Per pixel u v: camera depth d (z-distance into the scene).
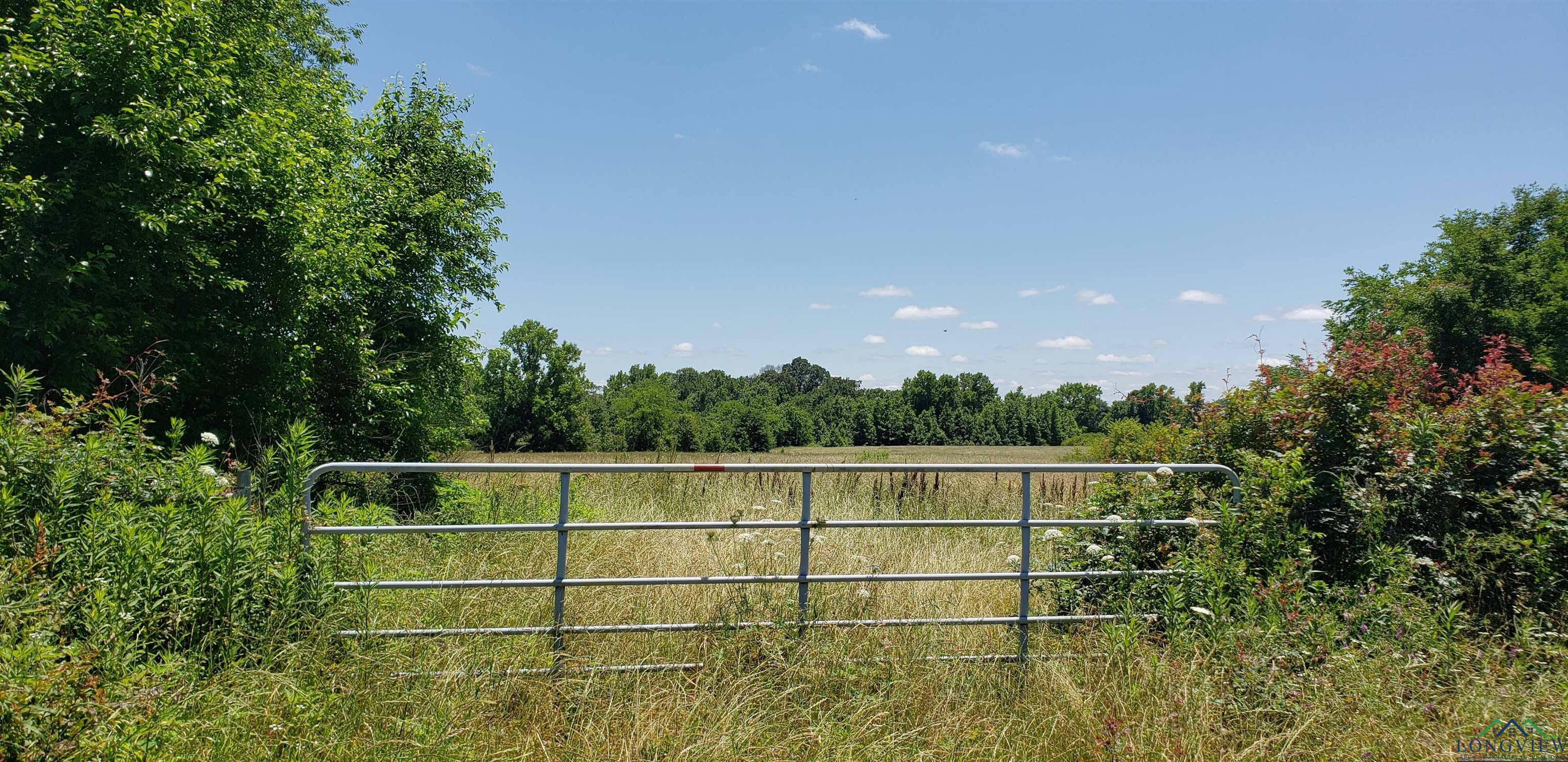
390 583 3.86
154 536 3.52
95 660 2.87
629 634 4.14
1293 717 3.55
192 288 9.46
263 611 3.67
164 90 8.88
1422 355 5.94
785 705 3.67
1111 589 4.66
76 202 8.17
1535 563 4.47
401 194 14.70
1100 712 3.60
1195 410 6.32
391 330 14.36
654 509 9.93
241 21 13.39
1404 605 4.25
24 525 3.47
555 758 3.23
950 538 7.12
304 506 3.82
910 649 4.14
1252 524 4.64
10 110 7.67
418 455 15.05
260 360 10.23
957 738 3.47
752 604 4.33
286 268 10.29
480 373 17.02
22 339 7.55
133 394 8.21
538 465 3.88
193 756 2.90
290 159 10.13
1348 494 4.86
